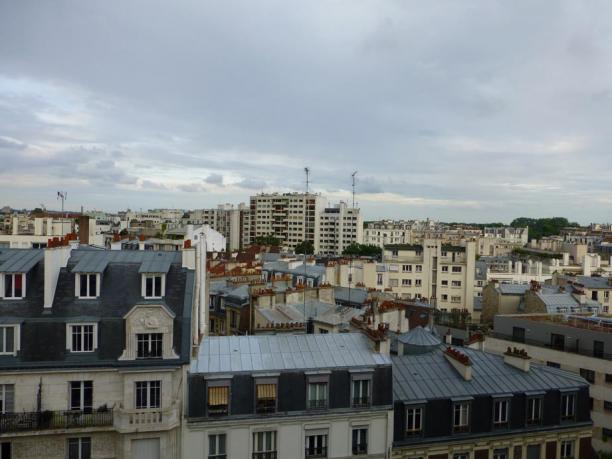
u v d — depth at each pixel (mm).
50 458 39500
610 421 63531
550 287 114062
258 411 41312
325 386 42844
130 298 43438
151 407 40625
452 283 157250
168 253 48469
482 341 58375
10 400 39438
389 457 43156
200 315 49188
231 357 43938
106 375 40344
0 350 39719
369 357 45281
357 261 149625
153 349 41125
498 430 45875
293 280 99438
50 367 39406
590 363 65688
